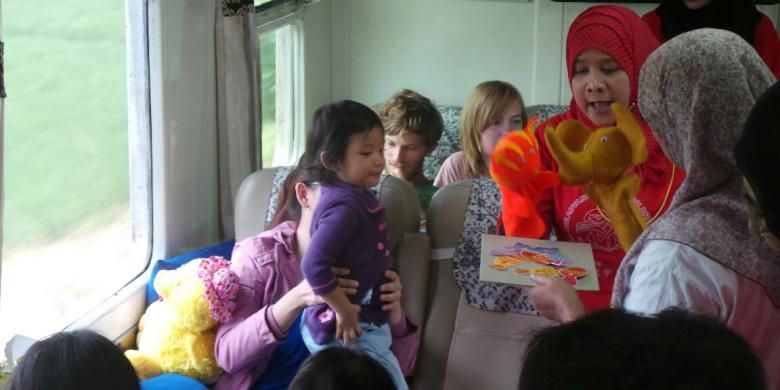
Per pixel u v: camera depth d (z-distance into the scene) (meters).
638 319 0.77
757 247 1.17
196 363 2.07
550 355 0.75
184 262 2.37
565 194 1.87
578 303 1.47
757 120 1.02
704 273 1.17
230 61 2.73
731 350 0.73
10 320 1.99
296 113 3.91
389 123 2.97
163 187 2.46
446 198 2.30
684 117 1.24
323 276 1.80
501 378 2.14
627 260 1.30
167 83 2.43
